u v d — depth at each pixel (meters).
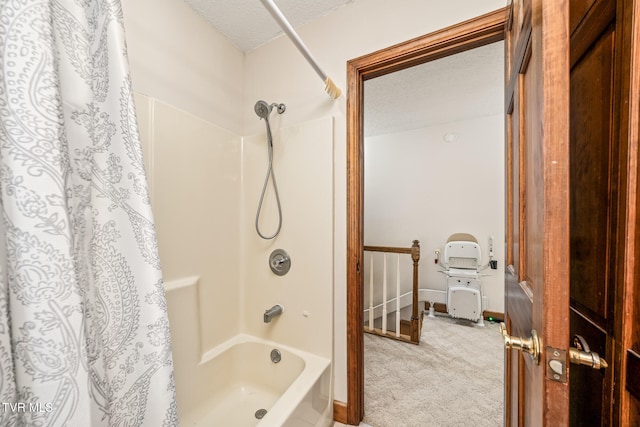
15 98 0.42
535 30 0.44
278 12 0.85
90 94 0.55
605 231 0.53
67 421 0.43
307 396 1.05
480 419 1.35
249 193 1.57
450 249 2.84
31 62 0.43
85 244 0.53
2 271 0.42
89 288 0.53
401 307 3.01
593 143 0.57
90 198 0.55
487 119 2.94
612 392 0.49
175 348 1.16
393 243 3.40
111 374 0.55
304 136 1.40
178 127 1.21
